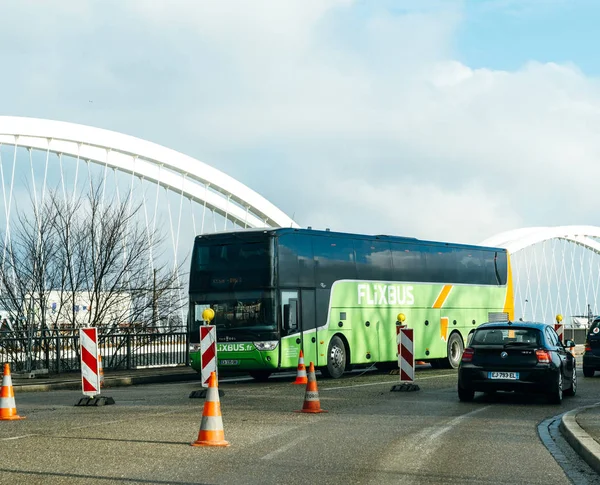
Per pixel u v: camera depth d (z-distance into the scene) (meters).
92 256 29.97
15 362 26.11
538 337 16.98
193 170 47.66
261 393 19.47
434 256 29.72
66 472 8.61
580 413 13.93
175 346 30.94
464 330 30.72
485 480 8.38
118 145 43.69
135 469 8.82
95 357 16.64
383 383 22.67
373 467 9.05
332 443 10.91
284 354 23.03
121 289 30.39
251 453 10.00
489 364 16.86
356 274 26.08
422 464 9.29
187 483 8.04
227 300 23.50
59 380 23.78
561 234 68.88
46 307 29.14
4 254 28.78
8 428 12.55
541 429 12.63
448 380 23.83
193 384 23.59
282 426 12.78
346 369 27.09
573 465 9.33
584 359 26.41
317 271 24.56
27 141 39.75
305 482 8.14
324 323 24.55
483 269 32.09
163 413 14.77
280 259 23.34
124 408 15.85
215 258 23.89
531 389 16.66
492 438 11.52
